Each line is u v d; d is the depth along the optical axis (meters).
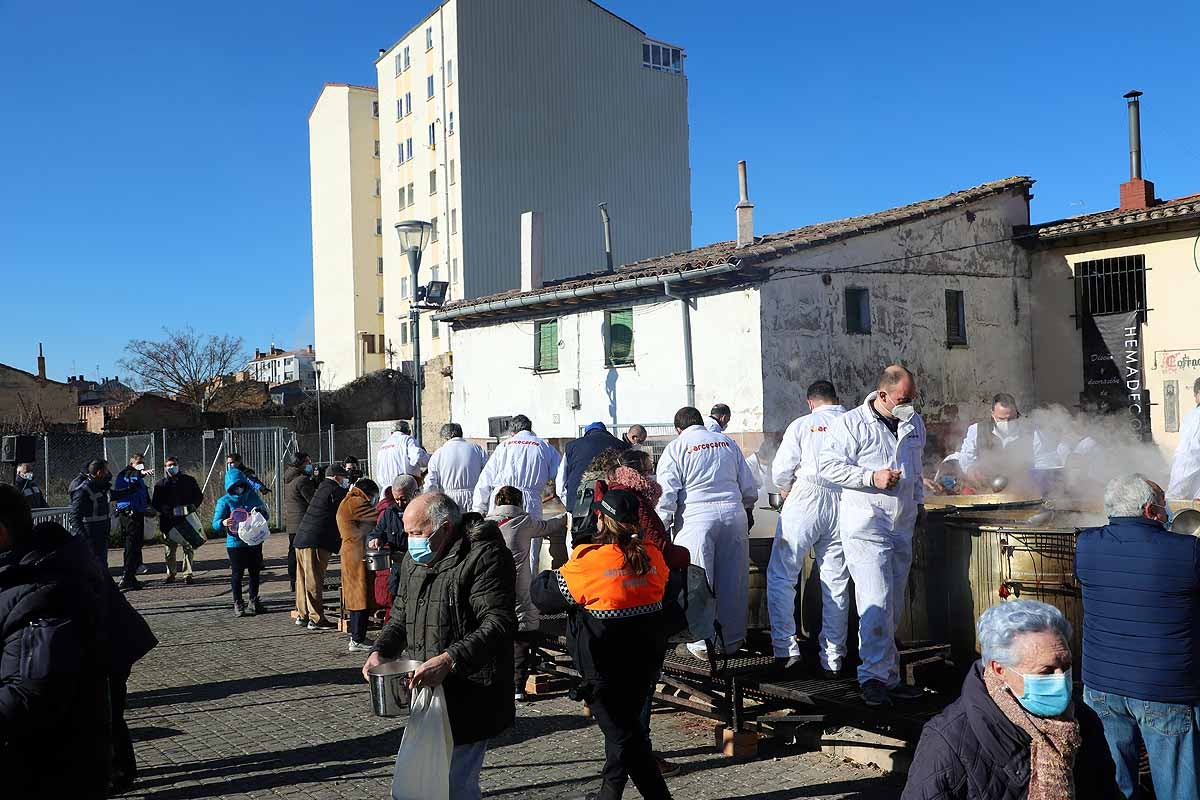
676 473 6.74
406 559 4.60
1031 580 5.42
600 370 19.53
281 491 23.53
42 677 3.32
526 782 5.85
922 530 6.34
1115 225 18.05
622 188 49.25
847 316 17.19
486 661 4.21
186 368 61.38
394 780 4.16
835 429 5.79
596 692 4.83
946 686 5.98
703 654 6.79
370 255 62.03
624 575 4.80
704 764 6.09
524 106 46.72
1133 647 4.12
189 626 11.55
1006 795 2.58
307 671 8.98
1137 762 4.24
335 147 62.94
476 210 45.41
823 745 6.22
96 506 14.08
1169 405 17.67
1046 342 19.66
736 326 16.52
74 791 3.48
